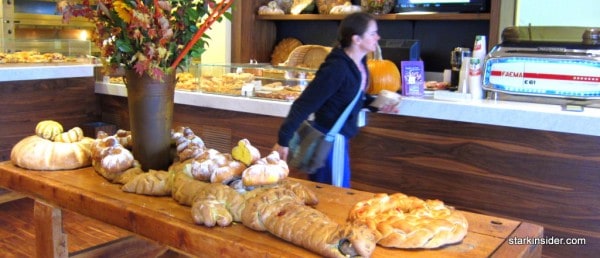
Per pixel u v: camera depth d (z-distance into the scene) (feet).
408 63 10.43
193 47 6.47
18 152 6.88
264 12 17.75
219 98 12.64
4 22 19.99
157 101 6.41
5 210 12.89
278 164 5.61
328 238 4.28
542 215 9.07
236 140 12.64
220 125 12.89
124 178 6.15
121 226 5.55
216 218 4.94
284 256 4.33
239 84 12.55
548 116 8.68
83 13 6.07
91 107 15.74
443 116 9.70
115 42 6.07
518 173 9.20
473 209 9.75
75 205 6.01
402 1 15.21
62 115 15.05
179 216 5.23
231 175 5.51
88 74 15.57
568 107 8.84
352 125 8.86
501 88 9.60
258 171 5.39
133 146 6.63
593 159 8.48
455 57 11.02
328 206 5.54
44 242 6.57
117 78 15.34
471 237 4.72
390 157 10.55
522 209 9.25
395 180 10.55
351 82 8.33
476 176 9.64
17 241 11.13
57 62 15.33
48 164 6.72
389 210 4.86
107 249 7.41
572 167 8.68
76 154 6.84
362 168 10.94
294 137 8.66
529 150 9.04
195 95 13.10
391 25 16.83
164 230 5.13
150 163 6.55
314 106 8.26
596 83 8.65
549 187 8.95
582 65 8.75
